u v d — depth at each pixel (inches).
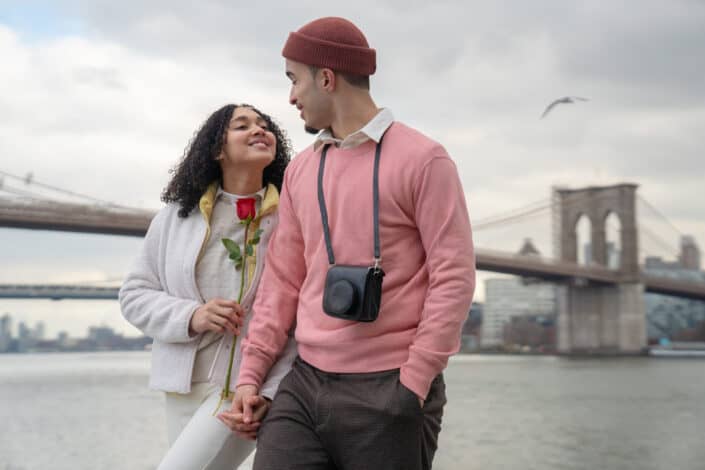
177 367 68.3
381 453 54.2
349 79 59.4
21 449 321.7
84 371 1232.8
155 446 330.3
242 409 62.0
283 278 63.3
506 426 522.3
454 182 56.1
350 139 58.1
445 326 53.9
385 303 56.2
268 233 70.8
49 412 485.1
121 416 457.4
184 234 71.4
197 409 68.7
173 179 72.3
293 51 60.1
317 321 58.3
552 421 561.3
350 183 57.7
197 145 71.3
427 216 55.6
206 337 68.5
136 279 72.3
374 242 56.3
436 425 56.4
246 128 71.5
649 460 392.5
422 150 56.1
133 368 1395.2
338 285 55.3
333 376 56.6
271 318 62.6
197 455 64.2
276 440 57.4
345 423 55.1
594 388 987.9
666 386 1039.0
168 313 68.1
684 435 494.6
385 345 55.7
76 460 294.2
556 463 370.9
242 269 69.4
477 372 1481.3
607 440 464.1
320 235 59.0
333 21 59.6
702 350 3095.5
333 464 57.8
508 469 344.8
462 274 54.8
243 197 72.1
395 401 53.7
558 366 1804.9
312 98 60.1
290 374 60.1
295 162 63.5
